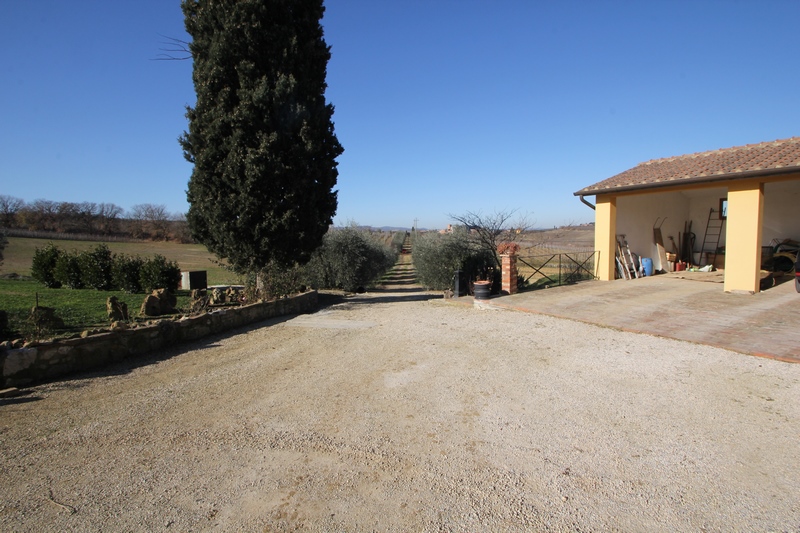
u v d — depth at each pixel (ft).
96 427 13.05
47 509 9.15
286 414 13.93
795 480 9.78
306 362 19.70
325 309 35.70
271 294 34.19
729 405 13.83
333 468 10.71
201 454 11.46
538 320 26.91
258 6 32.94
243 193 32.48
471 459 11.02
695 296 33.32
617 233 47.29
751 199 33.37
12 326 22.62
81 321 25.18
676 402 14.19
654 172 43.98
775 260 44.62
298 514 8.96
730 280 34.78
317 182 36.42
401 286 62.03
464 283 39.22
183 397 15.48
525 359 19.24
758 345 19.65
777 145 41.19
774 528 8.27
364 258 51.75
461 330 25.23
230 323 26.84
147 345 21.36
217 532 8.46
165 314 28.78
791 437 11.71
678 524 8.45
